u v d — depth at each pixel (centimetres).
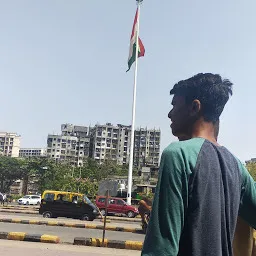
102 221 2414
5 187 8562
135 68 3058
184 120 172
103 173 7650
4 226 1698
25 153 16912
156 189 144
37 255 903
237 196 155
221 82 171
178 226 137
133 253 1043
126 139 14838
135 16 3105
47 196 2492
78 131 15725
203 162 146
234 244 171
